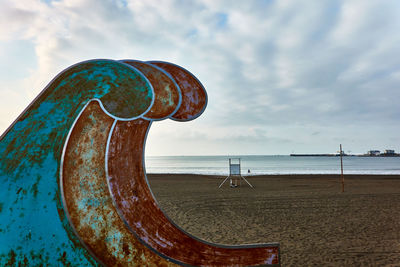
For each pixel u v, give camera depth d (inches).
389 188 505.7
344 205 333.1
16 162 78.6
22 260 74.9
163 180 696.4
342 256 166.1
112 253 81.4
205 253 90.0
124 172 86.0
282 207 323.3
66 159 80.8
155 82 91.6
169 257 86.0
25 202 77.2
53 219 78.2
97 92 87.1
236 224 245.6
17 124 80.6
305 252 173.3
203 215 283.3
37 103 82.9
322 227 233.5
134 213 85.0
